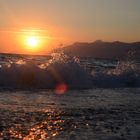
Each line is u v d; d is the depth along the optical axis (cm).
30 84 1688
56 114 974
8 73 1712
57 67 1820
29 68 1764
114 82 1870
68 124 859
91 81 1822
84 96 1370
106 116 966
